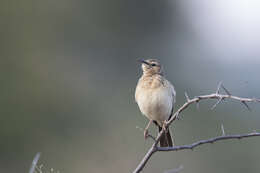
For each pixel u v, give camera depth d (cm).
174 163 1495
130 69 2325
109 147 1634
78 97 1859
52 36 2114
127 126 1708
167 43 2486
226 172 1476
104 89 2002
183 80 2072
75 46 2202
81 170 1585
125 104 1859
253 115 1662
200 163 1493
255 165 1473
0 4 2014
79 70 2091
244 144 1523
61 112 1777
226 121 1631
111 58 2319
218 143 1533
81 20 2259
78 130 1725
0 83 1778
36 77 1845
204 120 1644
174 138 1594
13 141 1652
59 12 2167
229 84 1898
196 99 661
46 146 1667
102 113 1805
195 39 2488
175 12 2533
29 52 1989
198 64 2100
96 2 2295
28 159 1628
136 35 2438
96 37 2294
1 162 1614
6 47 1936
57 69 1986
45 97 1800
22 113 1711
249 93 1758
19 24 2028
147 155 680
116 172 1561
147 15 2450
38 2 2103
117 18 2373
